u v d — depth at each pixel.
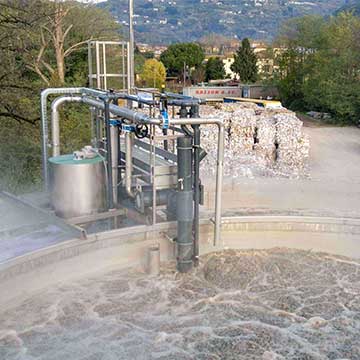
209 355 3.74
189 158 4.66
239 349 3.82
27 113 11.14
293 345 3.88
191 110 4.86
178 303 4.45
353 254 5.45
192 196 4.81
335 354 3.78
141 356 3.72
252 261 5.19
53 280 4.59
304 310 4.36
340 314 4.31
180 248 4.90
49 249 4.51
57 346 3.81
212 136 14.65
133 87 6.62
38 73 15.20
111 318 4.19
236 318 4.23
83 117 12.00
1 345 3.80
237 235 5.48
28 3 10.29
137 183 5.37
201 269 5.06
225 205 5.92
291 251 5.47
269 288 4.71
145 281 4.80
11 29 10.10
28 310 4.24
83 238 4.70
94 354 3.73
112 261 4.95
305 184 6.98
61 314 4.21
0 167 9.93
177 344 3.87
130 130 5.00
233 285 4.74
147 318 4.21
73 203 4.98
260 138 15.28
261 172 12.15
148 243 5.10
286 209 5.79
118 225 5.33
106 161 5.23
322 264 5.20
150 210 5.16
